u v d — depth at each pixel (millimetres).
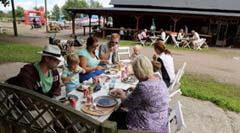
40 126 2639
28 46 14188
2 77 7055
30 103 2617
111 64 5727
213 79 8648
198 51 16766
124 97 3307
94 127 2098
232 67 11234
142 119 2826
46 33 26500
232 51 17875
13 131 2916
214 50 17953
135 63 2828
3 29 27828
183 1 25641
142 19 25484
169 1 25922
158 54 5129
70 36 23312
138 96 2789
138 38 19516
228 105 5543
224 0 24953
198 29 24000
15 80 2973
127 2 26656
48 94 3223
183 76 8688
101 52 5895
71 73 3910
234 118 4969
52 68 3090
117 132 2080
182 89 6555
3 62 9203
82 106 3039
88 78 4617
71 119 2336
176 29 24734
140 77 2816
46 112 2613
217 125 4602
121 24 26172
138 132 2096
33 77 2945
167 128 2990
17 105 2785
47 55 2953
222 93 6883
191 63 11727
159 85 2814
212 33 22656
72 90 3684
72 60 3828
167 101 2916
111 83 4016
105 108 3037
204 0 25391
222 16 20734
